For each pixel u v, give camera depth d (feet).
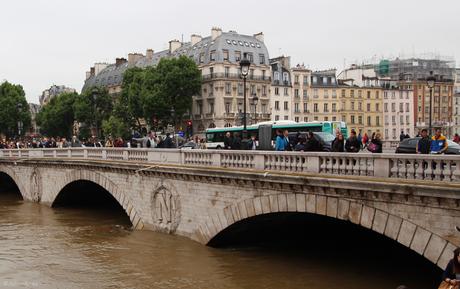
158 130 271.08
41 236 98.53
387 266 70.90
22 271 75.15
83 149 119.65
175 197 87.10
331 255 77.05
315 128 136.67
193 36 321.52
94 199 141.90
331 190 59.00
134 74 299.99
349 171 58.18
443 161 49.24
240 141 86.02
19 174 150.82
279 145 74.54
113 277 70.79
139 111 280.51
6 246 90.48
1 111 328.08
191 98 273.95
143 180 96.07
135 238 89.81
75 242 92.38
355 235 82.94
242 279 66.44
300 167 64.13
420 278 64.54
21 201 148.25
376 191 53.62
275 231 82.99
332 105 349.20
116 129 283.79
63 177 127.75
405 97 378.73
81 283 68.95
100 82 418.92
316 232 83.76
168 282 67.36
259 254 77.30
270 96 314.55
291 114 330.95
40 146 159.53
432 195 48.42
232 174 71.82
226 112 293.43
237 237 81.56
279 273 68.13
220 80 291.79
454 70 422.82
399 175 53.01
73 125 380.17
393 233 53.26
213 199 78.18
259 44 311.88
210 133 168.25
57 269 75.72
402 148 78.95
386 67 408.46
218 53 293.23
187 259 75.56
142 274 71.00
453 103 421.18
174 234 88.22
